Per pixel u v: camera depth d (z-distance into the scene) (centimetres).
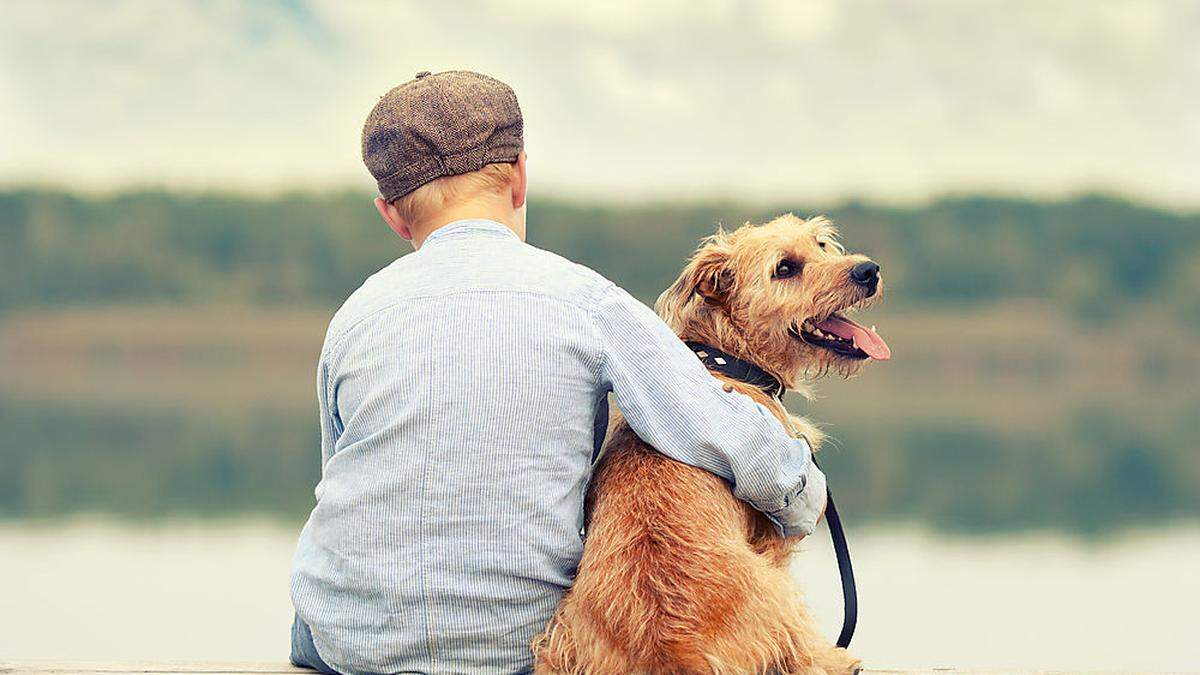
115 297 5362
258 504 1658
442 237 282
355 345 276
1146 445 2669
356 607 270
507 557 265
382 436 265
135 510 1594
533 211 5194
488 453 264
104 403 3762
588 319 274
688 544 270
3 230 5409
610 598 268
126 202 5453
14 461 2225
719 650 263
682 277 368
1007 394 4138
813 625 289
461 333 268
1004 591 1091
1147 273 5175
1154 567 1231
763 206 5247
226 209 5472
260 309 5425
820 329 368
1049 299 5166
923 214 5303
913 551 1309
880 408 3559
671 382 275
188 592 1020
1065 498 1827
